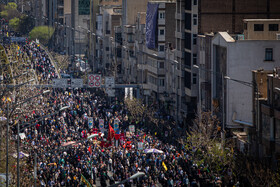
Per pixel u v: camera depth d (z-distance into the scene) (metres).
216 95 193.88
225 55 184.75
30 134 192.00
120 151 160.50
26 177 133.12
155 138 188.25
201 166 145.38
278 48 181.38
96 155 163.75
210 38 199.25
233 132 167.00
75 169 150.00
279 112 129.25
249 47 181.25
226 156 143.62
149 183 138.00
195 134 164.62
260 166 124.38
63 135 188.62
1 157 140.25
